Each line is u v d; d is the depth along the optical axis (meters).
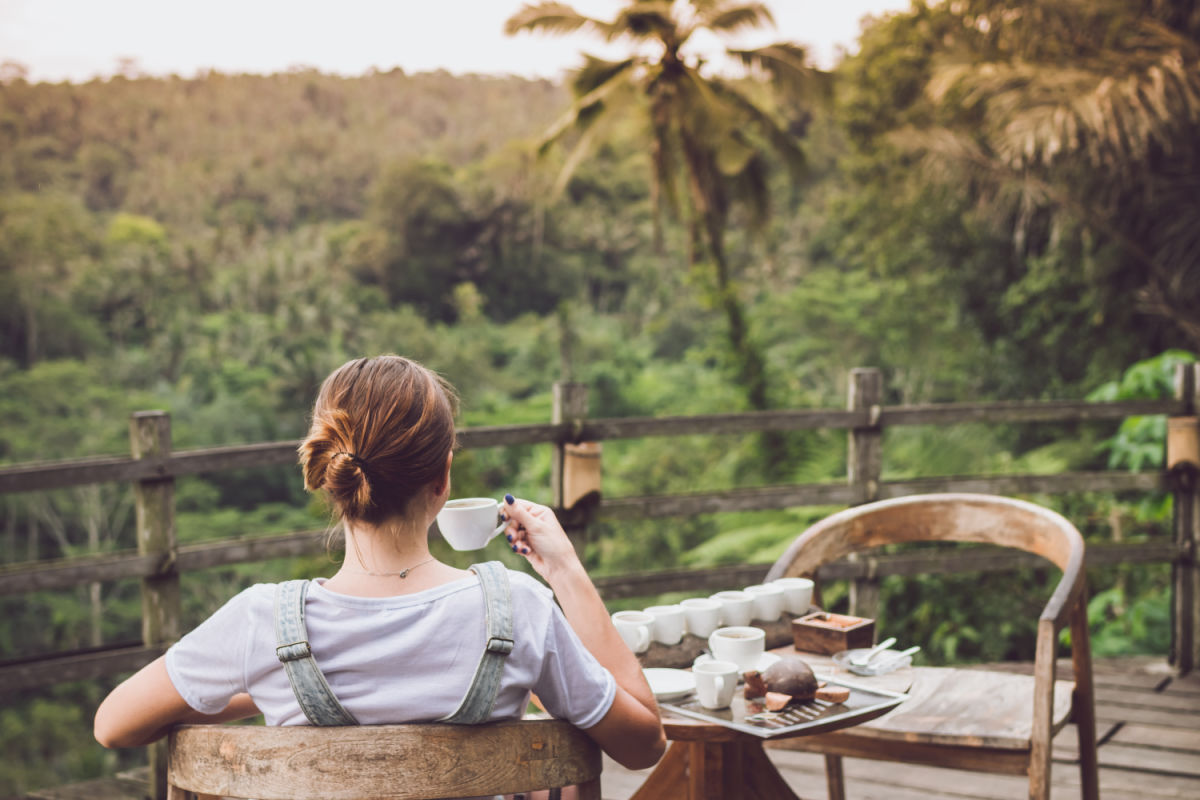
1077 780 2.85
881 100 15.31
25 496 44.06
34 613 39.59
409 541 1.19
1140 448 5.45
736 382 19.17
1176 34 8.38
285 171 100.81
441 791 1.09
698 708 1.63
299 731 1.08
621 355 59.38
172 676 1.15
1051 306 12.26
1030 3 9.13
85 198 93.62
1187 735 3.17
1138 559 3.79
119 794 3.03
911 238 15.77
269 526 48.72
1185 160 9.58
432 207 77.38
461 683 1.12
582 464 3.38
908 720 1.99
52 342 62.62
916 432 8.34
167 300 67.88
